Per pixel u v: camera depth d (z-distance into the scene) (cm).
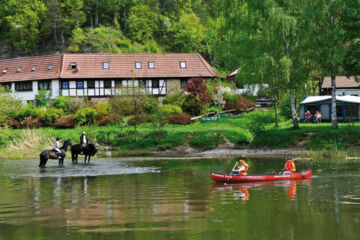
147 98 4553
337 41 3569
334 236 1045
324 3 3522
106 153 3925
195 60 6406
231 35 3956
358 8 3531
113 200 1550
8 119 4875
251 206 1408
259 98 5769
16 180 2167
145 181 2064
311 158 3058
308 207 1379
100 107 4928
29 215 1312
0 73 6512
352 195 1592
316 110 4909
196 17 11225
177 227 1141
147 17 10662
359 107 4719
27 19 9950
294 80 3753
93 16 11331
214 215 1279
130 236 1060
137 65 6166
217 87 5362
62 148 2973
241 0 3916
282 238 1031
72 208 1411
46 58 6331
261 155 3472
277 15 3475
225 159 3241
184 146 4084
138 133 4394
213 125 4656
